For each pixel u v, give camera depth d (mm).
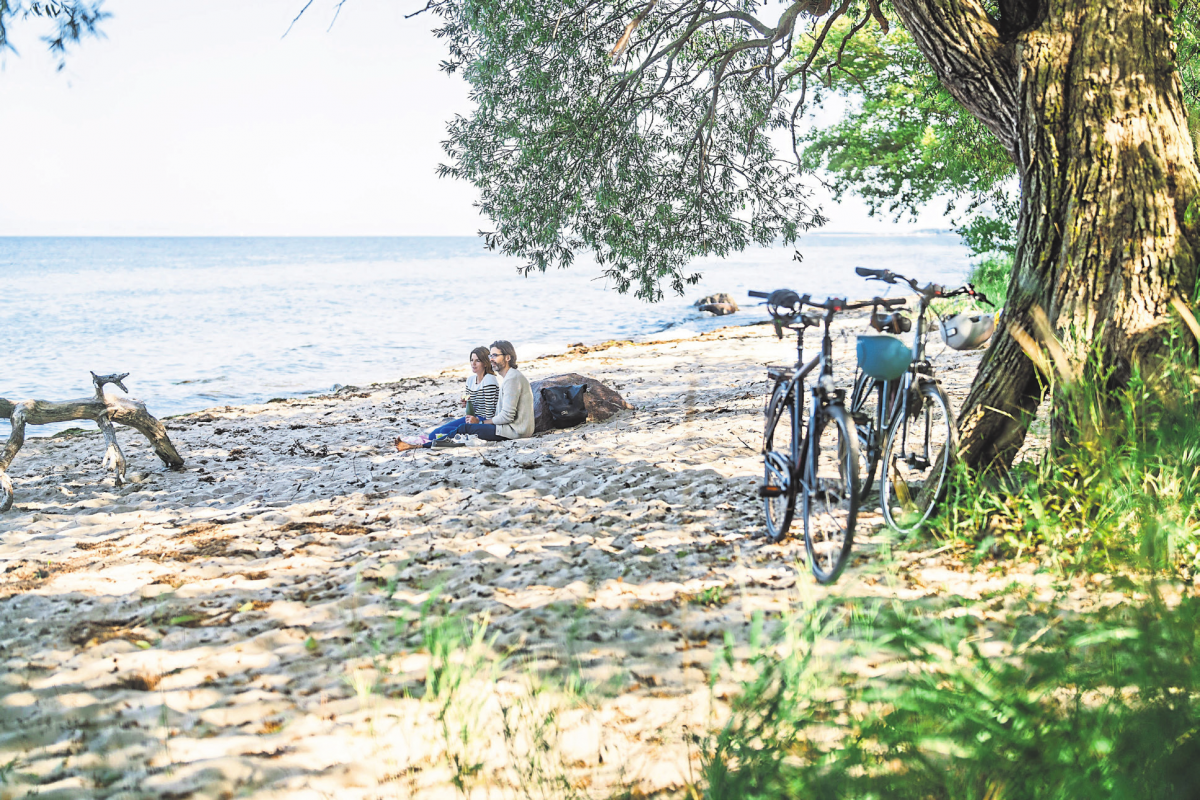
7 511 7914
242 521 6930
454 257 142375
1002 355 5277
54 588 5359
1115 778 2107
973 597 4086
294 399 16812
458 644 3914
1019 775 2307
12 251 184500
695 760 3020
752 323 30672
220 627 4570
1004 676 2670
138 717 3600
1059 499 4637
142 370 22938
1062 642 2861
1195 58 11195
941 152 21234
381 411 14508
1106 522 4098
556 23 11727
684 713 3355
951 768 2424
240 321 35969
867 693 2777
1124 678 2521
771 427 5469
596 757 3104
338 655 4109
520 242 12938
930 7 5793
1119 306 4941
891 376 4543
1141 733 2252
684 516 6152
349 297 50000
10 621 4828
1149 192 5074
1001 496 4965
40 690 3889
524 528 6176
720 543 5465
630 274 13305
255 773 3113
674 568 5070
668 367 17438
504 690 3631
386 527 6445
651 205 13133
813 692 2975
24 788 3092
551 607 4496
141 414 9406
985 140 18953
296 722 3486
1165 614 2574
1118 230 5043
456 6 12102
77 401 8922
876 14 10664
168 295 52875
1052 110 5316
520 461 8578
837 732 2957
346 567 5535
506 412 10133
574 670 3715
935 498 4996
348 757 3207
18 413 8305
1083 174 5176
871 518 5469
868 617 3578
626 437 9586
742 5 13453
